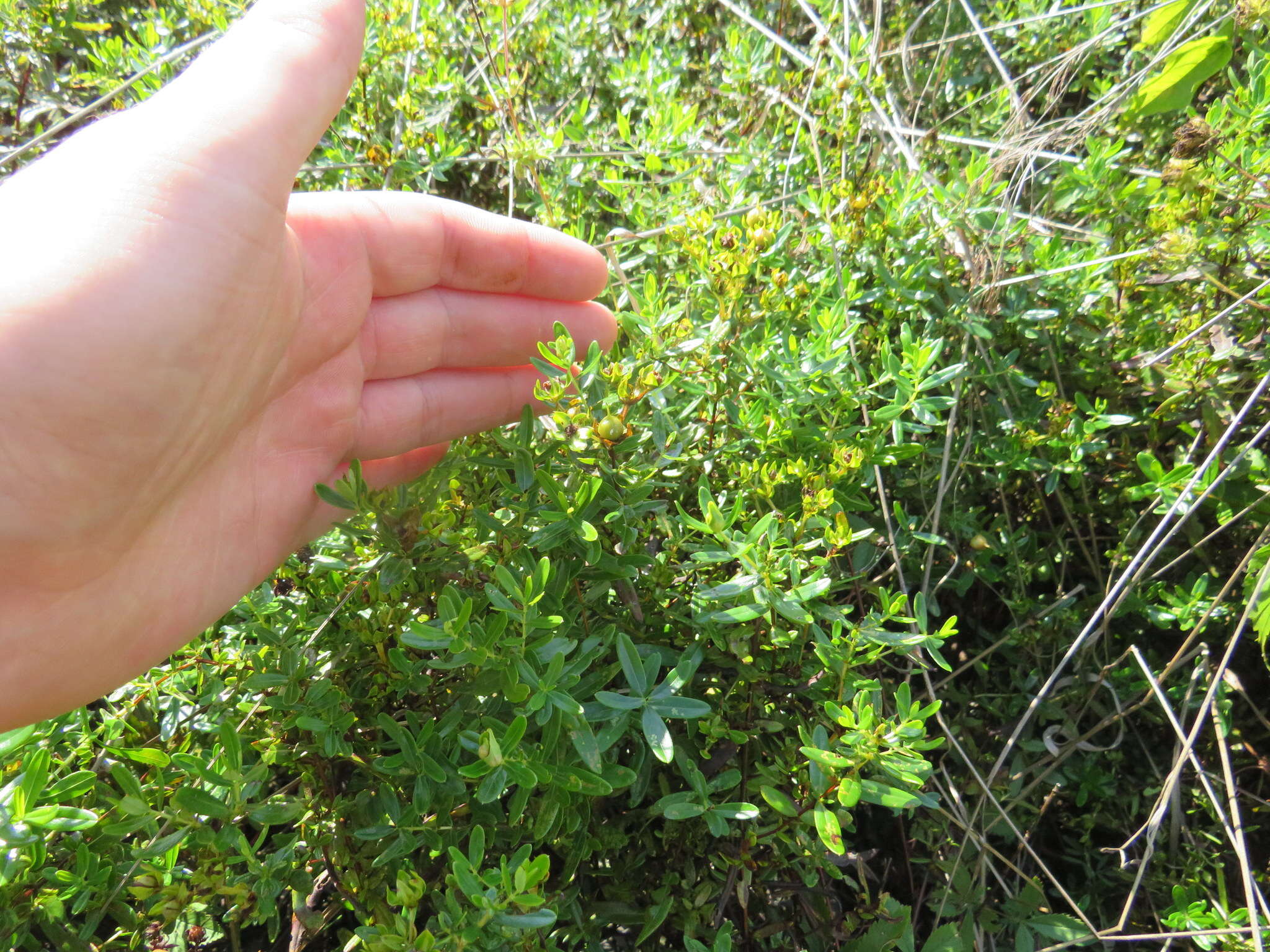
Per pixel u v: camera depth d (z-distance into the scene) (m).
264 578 0.20
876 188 0.24
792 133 0.30
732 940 0.19
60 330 0.15
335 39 0.17
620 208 0.29
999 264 0.25
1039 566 0.25
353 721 0.18
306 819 0.18
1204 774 0.21
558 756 0.17
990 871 0.23
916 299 0.24
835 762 0.16
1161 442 0.26
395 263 0.21
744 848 0.18
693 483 0.21
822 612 0.18
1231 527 0.24
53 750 0.18
